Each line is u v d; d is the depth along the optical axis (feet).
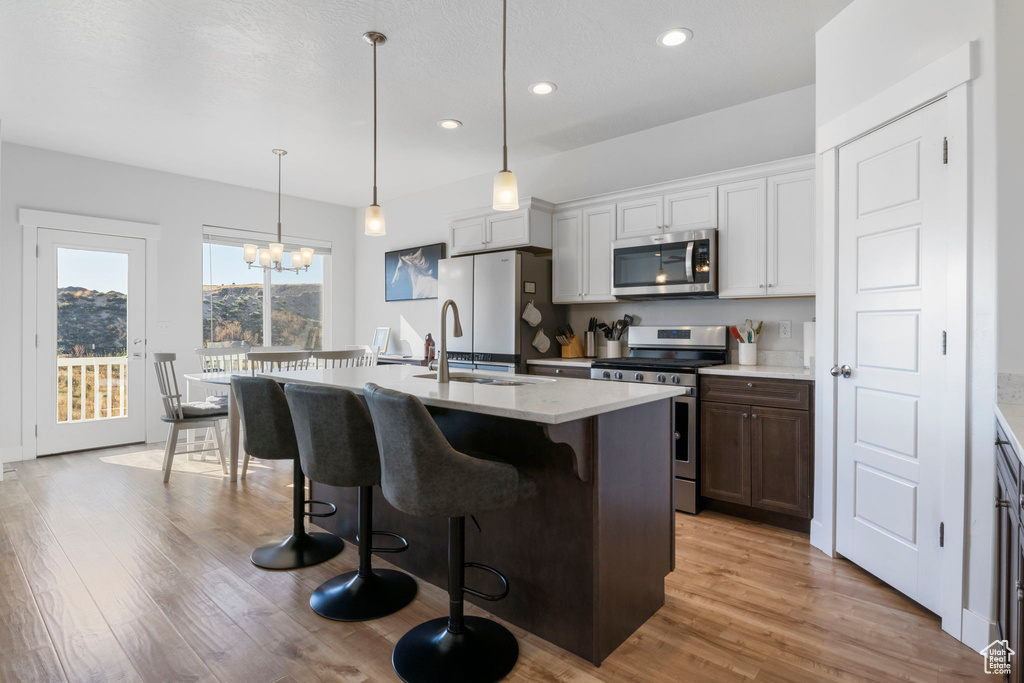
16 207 13.75
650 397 6.23
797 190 9.82
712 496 10.08
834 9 8.08
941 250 6.29
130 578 7.39
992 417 5.72
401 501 5.15
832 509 8.23
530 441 6.22
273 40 8.97
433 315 18.02
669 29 8.69
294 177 16.84
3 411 13.64
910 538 6.79
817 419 8.57
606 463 5.78
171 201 16.30
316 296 19.98
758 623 6.39
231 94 10.98
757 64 9.82
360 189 18.29
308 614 6.53
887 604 6.82
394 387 7.00
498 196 7.41
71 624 6.24
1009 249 5.60
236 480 12.05
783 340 10.98
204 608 6.63
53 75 10.12
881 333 7.25
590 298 12.87
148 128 12.78
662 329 12.33
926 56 6.54
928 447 6.50
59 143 13.78
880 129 7.25
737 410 9.77
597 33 8.81
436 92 10.93
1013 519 4.41
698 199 11.05
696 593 7.11
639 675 5.43
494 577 6.62
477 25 8.57
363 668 5.51
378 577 7.11
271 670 5.45
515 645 5.86
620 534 5.99
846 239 7.91
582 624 5.74
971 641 5.85
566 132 13.11
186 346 16.60
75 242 14.56
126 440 15.55
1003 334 5.63
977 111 5.84
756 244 10.29
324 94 11.02
